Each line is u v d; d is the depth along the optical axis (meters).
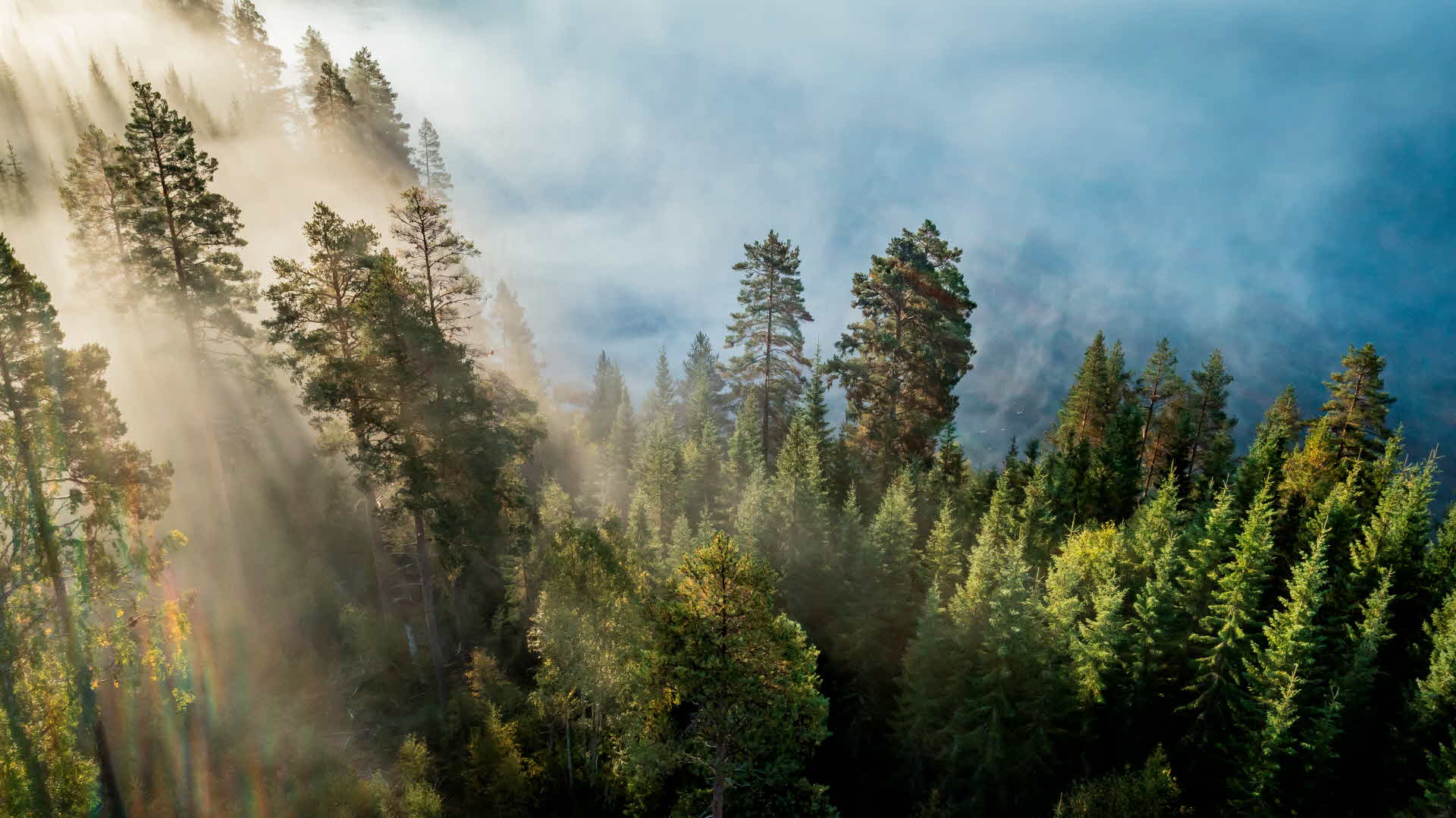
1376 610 27.23
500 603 35.09
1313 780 25.69
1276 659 25.98
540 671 28.02
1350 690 26.48
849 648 35.66
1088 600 32.91
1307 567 26.75
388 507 27.98
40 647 16.16
